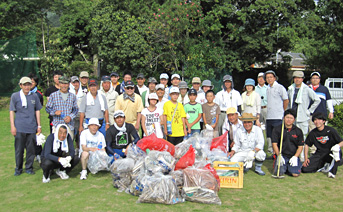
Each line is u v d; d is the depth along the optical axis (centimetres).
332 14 1875
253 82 730
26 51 1734
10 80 1677
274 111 707
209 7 1877
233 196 489
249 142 617
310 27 1838
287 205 453
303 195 493
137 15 1958
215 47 1738
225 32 1983
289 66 2419
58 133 553
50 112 615
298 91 689
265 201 468
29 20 2347
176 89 654
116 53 1833
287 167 602
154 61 1758
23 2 2186
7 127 1087
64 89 620
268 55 2088
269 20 1747
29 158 597
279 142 603
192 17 1667
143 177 476
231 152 628
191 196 461
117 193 499
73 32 2355
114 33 1809
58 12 2425
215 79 1800
